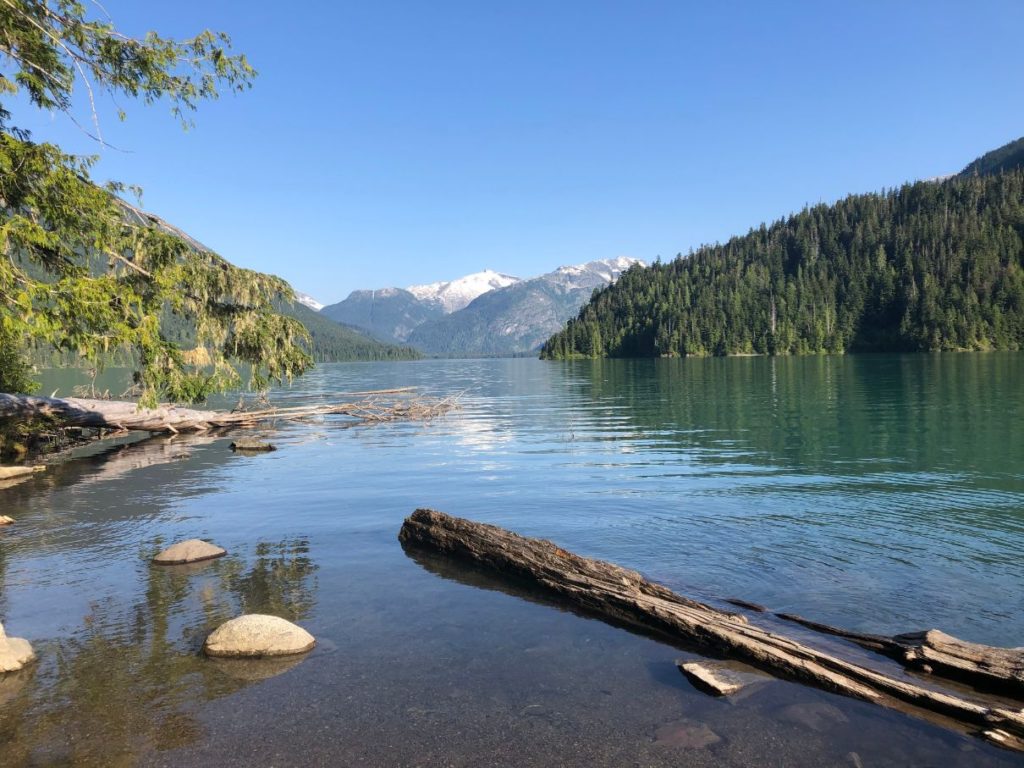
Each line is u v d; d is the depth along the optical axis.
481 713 4.92
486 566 8.46
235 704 5.07
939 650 5.39
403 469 16.55
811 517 10.37
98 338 10.92
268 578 8.12
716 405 32.75
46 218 10.38
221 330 15.59
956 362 77.69
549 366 128.25
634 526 10.13
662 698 5.15
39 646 6.16
